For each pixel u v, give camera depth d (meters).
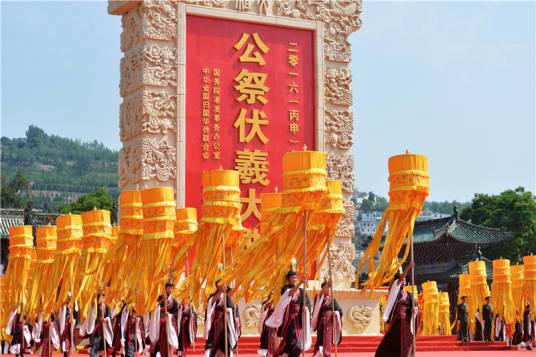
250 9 33.41
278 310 18.73
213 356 20.45
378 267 18.97
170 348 22.33
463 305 39.66
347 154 34.62
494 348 36.38
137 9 32.41
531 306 36.84
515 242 74.75
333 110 34.50
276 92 33.47
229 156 32.28
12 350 29.22
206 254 20.78
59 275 26.38
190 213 25.20
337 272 33.94
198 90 32.25
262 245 19.61
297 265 20.53
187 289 21.28
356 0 35.41
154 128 31.44
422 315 44.22
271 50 33.62
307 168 18.88
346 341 32.03
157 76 31.70
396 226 18.91
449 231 65.00
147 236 22.41
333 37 34.88
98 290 24.33
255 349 29.62
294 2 34.22
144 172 31.16
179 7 32.28
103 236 25.08
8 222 69.31
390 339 18.59
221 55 32.78
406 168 18.94
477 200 80.25
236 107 32.69
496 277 39.38
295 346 18.69
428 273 67.69
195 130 32.00
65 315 26.53
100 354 24.25
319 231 20.75
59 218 26.56
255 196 32.34
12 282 30.05
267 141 32.97
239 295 20.98
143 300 22.53
